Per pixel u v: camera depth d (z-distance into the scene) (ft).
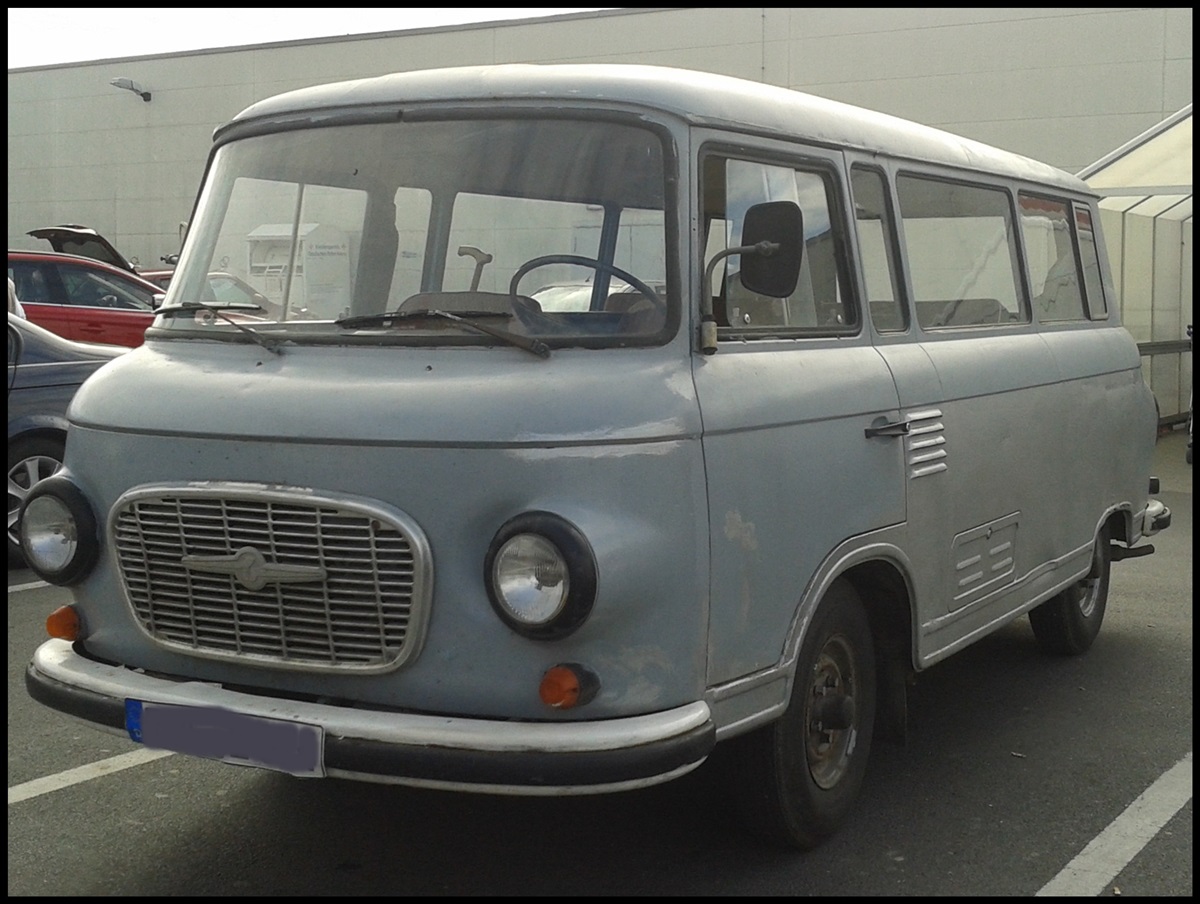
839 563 13.70
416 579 11.23
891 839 14.51
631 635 11.25
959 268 17.56
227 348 13.23
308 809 15.15
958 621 16.42
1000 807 15.55
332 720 11.07
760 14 69.67
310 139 14.03
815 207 14.33
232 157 14.71
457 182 13.03
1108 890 13.38
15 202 95.14
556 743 10.71
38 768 16.47
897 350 15.48
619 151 12.58
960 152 18.02
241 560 11.84
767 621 12.68
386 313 12.89
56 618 13.21
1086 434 20.48
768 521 12.66
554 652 11.09
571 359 11.84
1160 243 58.90
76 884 13.19
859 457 14.10
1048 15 63.16
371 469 11.44
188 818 14.90
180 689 11.96
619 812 15.03
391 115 13.61
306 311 13.42
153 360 13.53
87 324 41.65
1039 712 19.30
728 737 12.17
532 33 75.25
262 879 13.30
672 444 11.53
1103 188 50.62
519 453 11.11
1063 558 19.80
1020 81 64.03
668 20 71.82
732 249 12.42
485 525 11.21
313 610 11.68
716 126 12.85
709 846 14.15
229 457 12.04
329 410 11.75
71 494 12.91
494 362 11.89
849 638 14.51
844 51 67.82
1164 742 17.97
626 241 12.35
